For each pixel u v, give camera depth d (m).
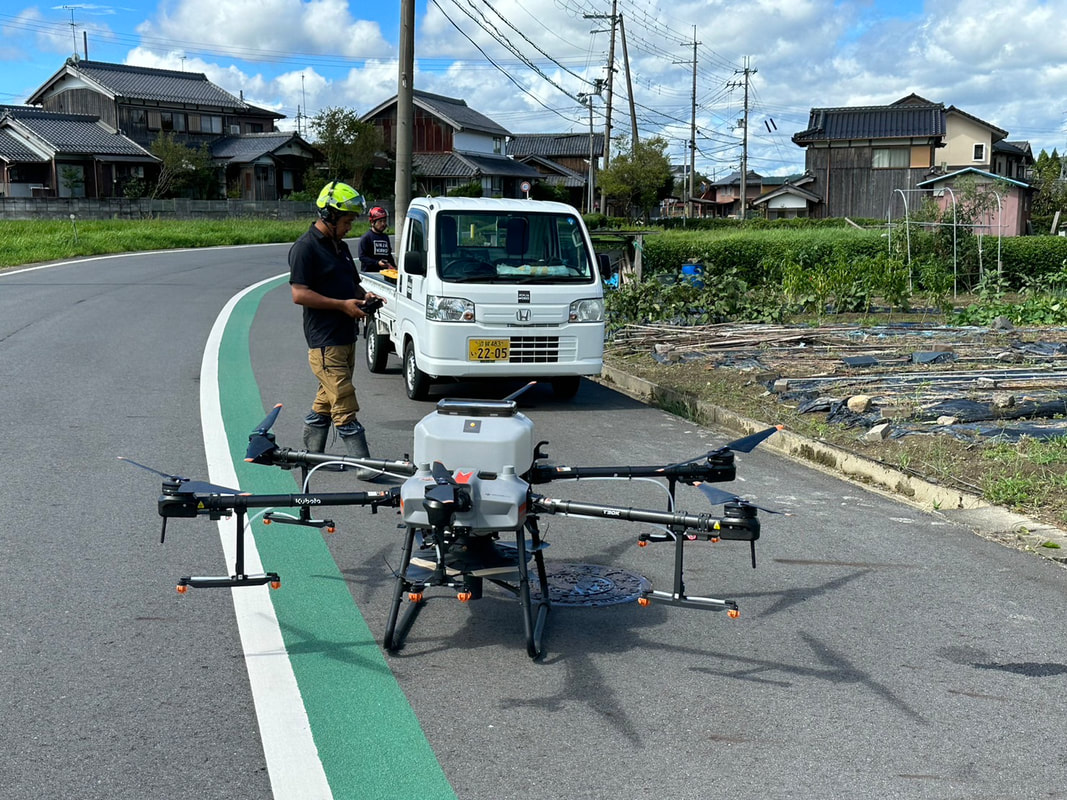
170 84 59.81
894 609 4.44
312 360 6.30
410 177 19.06
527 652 3.86
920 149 54.00
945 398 8.68
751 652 3.96
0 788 2.88
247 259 27.86
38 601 4.27
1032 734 3.33
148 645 3.88
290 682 3.59
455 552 3.84
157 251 30.55
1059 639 4.12
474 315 8.73
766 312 15.62
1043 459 6.75
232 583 3.61
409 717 3.36
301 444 7.12
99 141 52.94
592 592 4.59
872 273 17.88
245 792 2.89
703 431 8.29
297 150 59.31
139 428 7.56
